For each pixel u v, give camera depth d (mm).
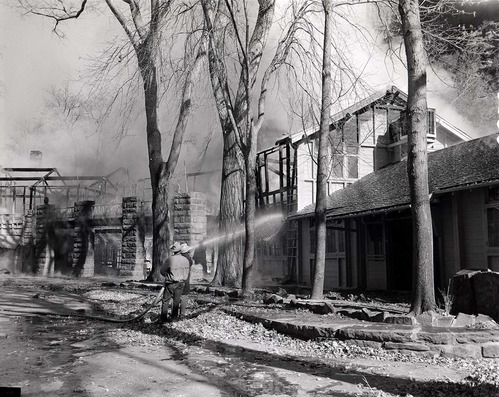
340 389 5105
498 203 11781
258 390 5082
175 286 9758
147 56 17859
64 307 13109
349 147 22188
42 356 6789
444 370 5914
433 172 15047
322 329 7523
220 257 16203
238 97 15898
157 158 20422
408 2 8930
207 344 7723
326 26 11109
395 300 12617
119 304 13484
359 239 17719
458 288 8586
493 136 15562
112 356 6789
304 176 21766
